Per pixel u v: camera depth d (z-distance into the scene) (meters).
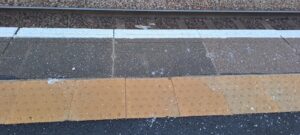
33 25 5.52
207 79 3.99
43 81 3.82
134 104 3.59
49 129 3.27
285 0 7.05
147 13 6.03
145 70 4.18
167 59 4.45
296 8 6.89
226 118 3.50
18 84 3.75
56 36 4.83
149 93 3.74
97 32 4.99
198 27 5.83
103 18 5.88
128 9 6.05
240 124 3.44
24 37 4.75
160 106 3.58
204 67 4.31
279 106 3.67
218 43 4.90
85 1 6.41
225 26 5.91
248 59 4.53
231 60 4.49
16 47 4.50
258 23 6.09
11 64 4.14
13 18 5.66
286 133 3.37
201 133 3.32
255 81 4.00
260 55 4.65
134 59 4.41
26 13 5.83
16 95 3.60
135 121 3.41
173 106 3.59
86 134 3.24
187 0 6.78
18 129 3.24
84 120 3.38
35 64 4.18
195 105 3.62
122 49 4.62
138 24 5.80
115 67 4.21
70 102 3.55
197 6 6.64
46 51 4.46
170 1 6.68
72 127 3.30
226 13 6.21
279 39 5.12
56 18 5.76
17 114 3.39
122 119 3.42
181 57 4.50
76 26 5.57
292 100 3.76
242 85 3.93
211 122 3.44
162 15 6.09
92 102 3.58
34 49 4.49
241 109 3.61
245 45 4.89
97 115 3.44
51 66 4.16
